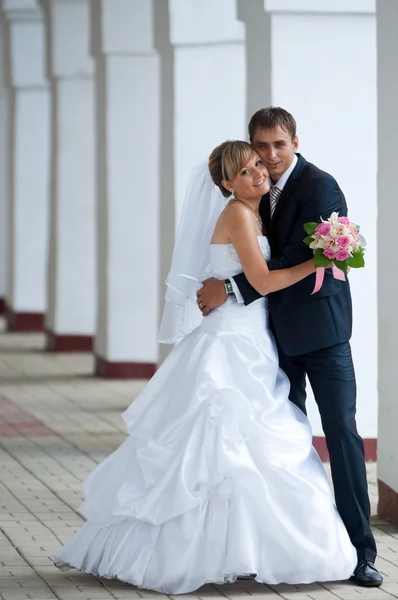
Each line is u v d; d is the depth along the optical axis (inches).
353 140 532.1
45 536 398.9
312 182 340.2
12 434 605.3
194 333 353.1
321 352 345.4
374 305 530.3
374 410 531.5
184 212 359.6
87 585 339.6
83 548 345.7
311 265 334.3
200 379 339.3
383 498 428.8
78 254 954.7
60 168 938.1
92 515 341.7
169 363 351.3
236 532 326.6
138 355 809.5
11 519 423.8
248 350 344.8
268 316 353.4
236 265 345.4
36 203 1123.3
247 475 328.5
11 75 1090.1
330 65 530.3
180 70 662.5
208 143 665.0
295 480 333.1
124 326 808.3
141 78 785.6
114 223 797.2
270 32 527.2
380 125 430.3
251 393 341.4
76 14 909.8
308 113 530.3
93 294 960.9
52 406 696.4
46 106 1109.1
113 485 342.6
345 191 532.1
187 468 330.6
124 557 335.6
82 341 965.2
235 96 663.1
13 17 1067.9
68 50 914.1
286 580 332.5
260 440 335.0
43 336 1114.7
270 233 348.8
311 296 342.3
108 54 781.9
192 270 359.9
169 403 346.0
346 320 346.0
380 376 430.3
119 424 634.8
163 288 682.8
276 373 349.4
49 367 880.3
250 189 340.8
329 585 340.5
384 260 427.2
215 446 331.3
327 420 346.3
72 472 510.0
